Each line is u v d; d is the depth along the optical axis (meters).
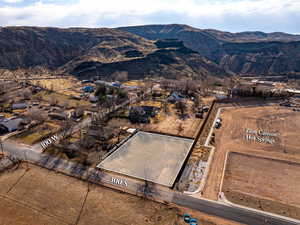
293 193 45.59
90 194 44.44
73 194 44.25
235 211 40.66
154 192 45.88
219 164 56.41
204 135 73.38
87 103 101.75
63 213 39.41
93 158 58.47
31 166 53.75
